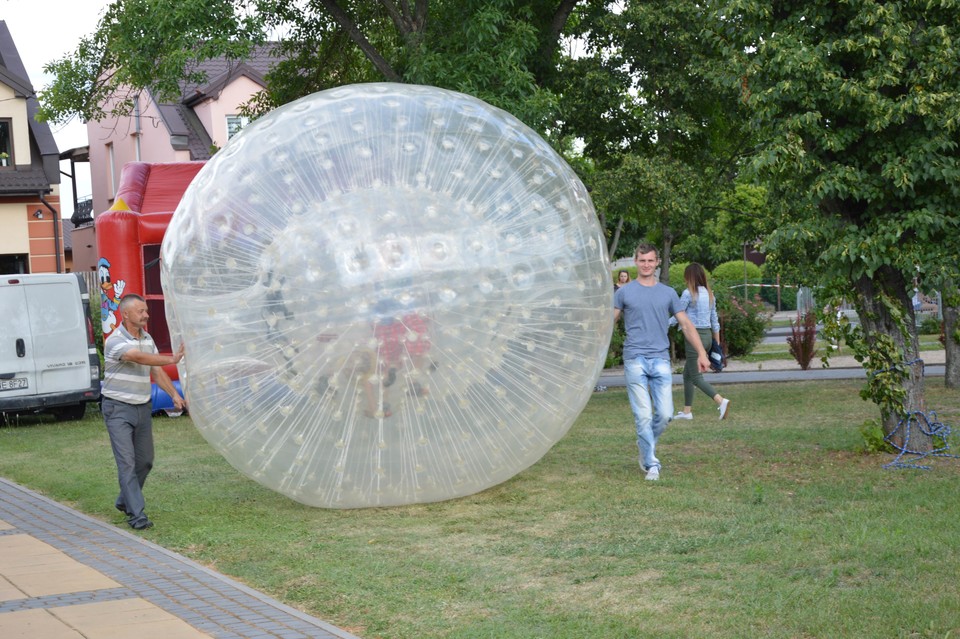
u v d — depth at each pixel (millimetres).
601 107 16781
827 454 9539
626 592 5492
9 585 6008
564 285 7352
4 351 15156
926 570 5613
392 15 15508
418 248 6891
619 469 9180
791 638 4660
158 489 9031
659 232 20125
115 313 15031
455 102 7742
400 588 5723
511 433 7359
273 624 5094
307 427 7059
